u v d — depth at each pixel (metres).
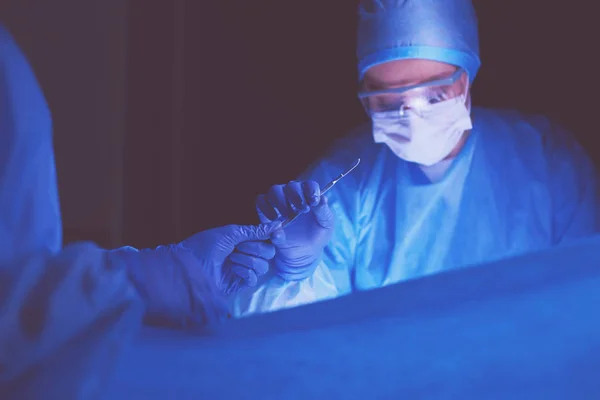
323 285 1.73
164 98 3.04
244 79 3.08
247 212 3.14
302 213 1.44
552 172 1.86
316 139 3.13
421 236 1.82
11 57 0.54
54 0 3.02
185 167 3.09
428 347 0.44
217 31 3.05
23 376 0.40
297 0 3.03
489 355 0.41
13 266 0.46
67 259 0.47
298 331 0.52
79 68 3.06
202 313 0.80
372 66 1.78
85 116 3.06
